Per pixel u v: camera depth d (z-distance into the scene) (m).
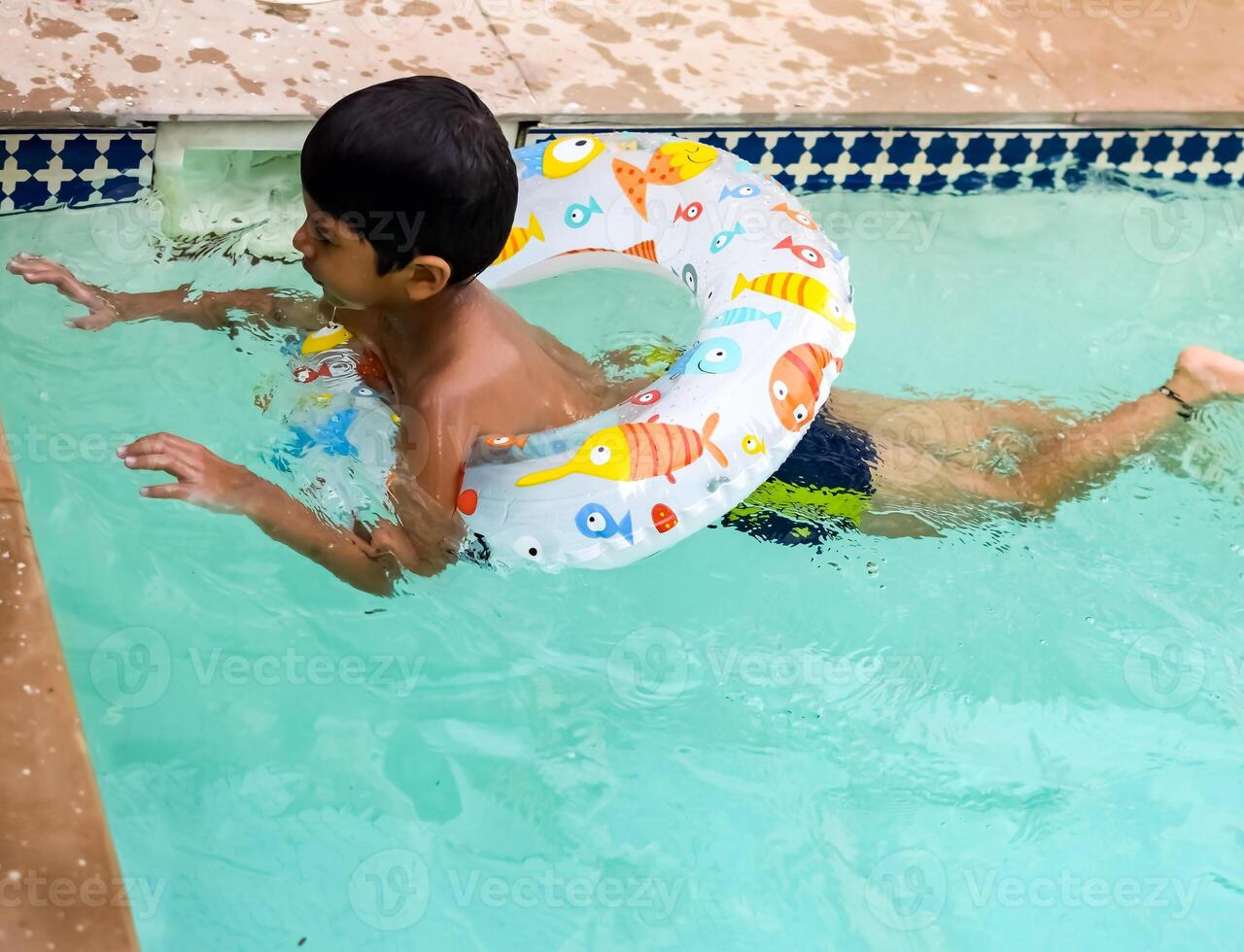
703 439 1.74
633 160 2.21
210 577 1.82
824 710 1.77
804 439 1.97
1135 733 1.79
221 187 2.49
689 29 2.98
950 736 1.76
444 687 1.75
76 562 1.79
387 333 1.89
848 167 2.85
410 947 1.46
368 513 1.77
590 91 2.71
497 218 1.75
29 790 1.37
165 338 2.11
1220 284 2.74
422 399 1.78
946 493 2.02
